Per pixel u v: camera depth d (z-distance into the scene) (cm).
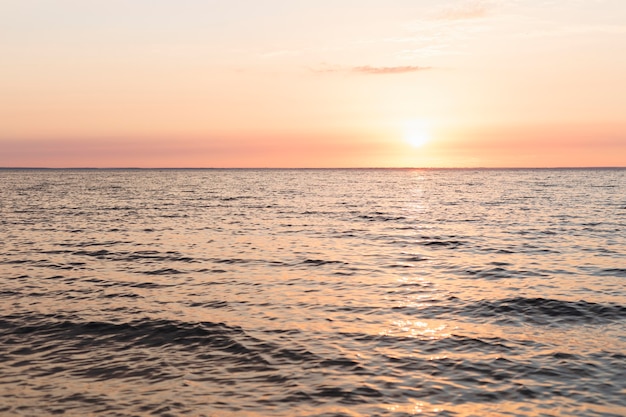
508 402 1213
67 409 1182
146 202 7906
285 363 1454
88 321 1827
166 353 1538
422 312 1961
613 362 1437
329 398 1237
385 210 6600
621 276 2553
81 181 18588
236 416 1152
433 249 3469
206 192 11219
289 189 12975
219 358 1496
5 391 1273
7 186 13525
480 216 5725
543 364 1430
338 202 8112
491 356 1495
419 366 1428
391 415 1155
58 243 3662
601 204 7275
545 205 7181
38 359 1487
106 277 2569
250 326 1778
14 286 2355
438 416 1150
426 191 11844
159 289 2322
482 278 2553
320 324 1805
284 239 3944
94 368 1424
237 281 2495
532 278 2534
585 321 1823
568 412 1162
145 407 1193
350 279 2545
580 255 3162
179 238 3962
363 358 1488
